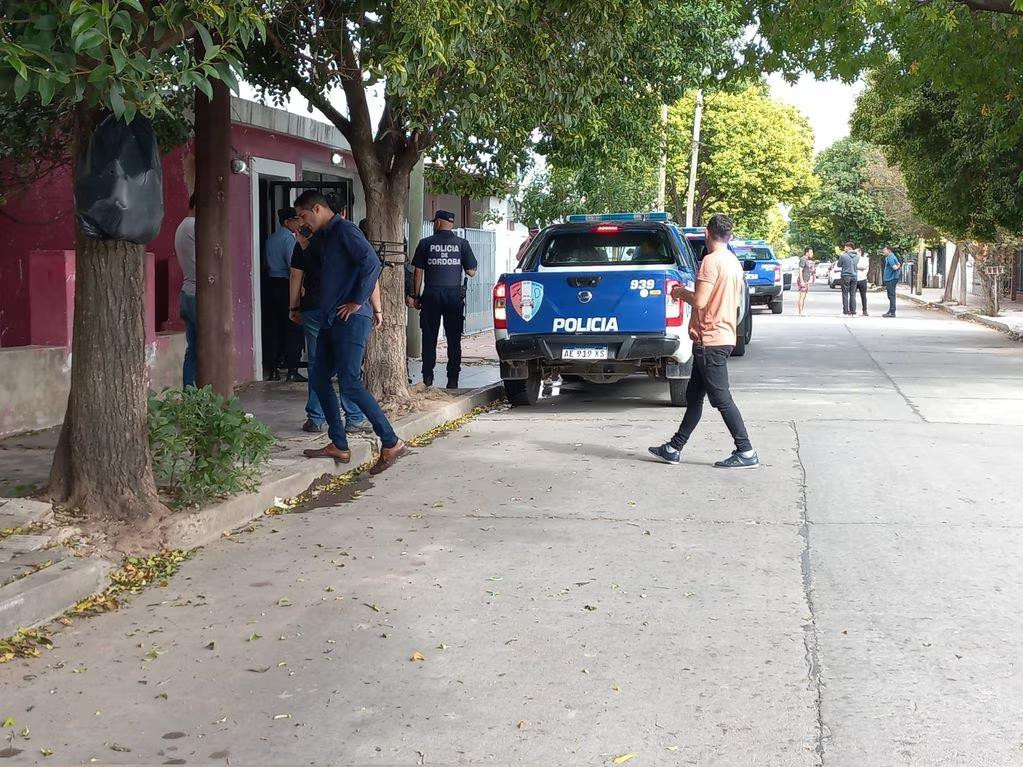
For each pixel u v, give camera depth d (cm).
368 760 384
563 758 385
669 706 428
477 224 2736
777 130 5078
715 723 412
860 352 1952
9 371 968
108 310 648
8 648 488
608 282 1184
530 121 1090
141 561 617
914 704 428
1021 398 1294
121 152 619
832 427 1081
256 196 1454
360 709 426
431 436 1060
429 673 462
